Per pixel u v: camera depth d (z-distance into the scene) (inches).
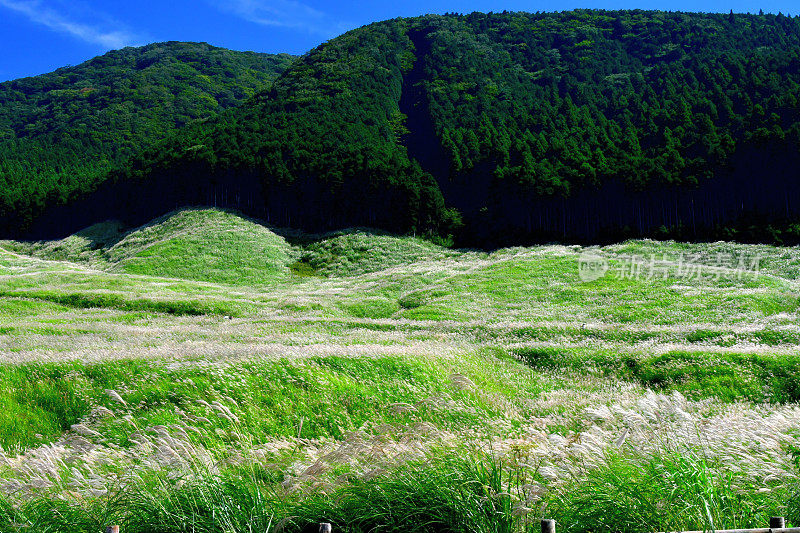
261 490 276.7
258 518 249.9
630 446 315.9
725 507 240.1
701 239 3523.6
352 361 786.8
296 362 749.9
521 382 854.5
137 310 2219.5
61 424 661.3
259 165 5000.0
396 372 761.0
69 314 2092.8
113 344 1110.4
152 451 394.9
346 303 2306.8
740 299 1743.4
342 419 579.8
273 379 688.4
